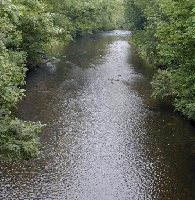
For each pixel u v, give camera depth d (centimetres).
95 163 1914
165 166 1878
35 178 1742
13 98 1191
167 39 1950
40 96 3078
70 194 1617
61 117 2577
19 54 2656
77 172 1816
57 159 1947
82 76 3881
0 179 1722
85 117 2586
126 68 4281
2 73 1173
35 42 3556
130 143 2162
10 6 1196
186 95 2166
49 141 2173
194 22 1691
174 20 2020
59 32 3531
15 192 1612
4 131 1199
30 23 3173
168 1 2008
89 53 5447
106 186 1694
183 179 1750
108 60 4838
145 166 1883
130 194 1630
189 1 1814
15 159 1212
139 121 2511
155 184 1711
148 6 4103
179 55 1989
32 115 2598
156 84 2867
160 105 2834
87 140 2200
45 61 4588
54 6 5081
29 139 1259
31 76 3819
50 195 1600
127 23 6044
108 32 9250
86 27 7675
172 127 2394
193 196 1606
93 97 3083
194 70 1978
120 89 3328
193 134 2280
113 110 2738
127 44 6512
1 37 1294
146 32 4175
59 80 3681
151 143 2156
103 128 2389
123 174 1803
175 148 2088
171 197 1603
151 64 4472
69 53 5428
